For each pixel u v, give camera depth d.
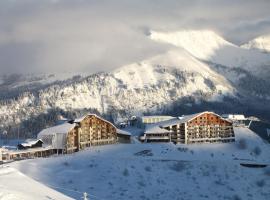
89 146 181.38
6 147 178.00
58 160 133.88
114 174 120.44
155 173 125.69
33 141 168.00
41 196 52.84
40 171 120.06
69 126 176.25
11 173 65.56
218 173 130.62
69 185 109.50
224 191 118.38
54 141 169.88
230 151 184.38
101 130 187.25
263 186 124.19
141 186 114.50
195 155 166.50
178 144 194.88
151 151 166.25
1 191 51.12
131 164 130.62
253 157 176.50
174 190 115.06
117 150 166.25
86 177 116.69
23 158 153.75
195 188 118.38
